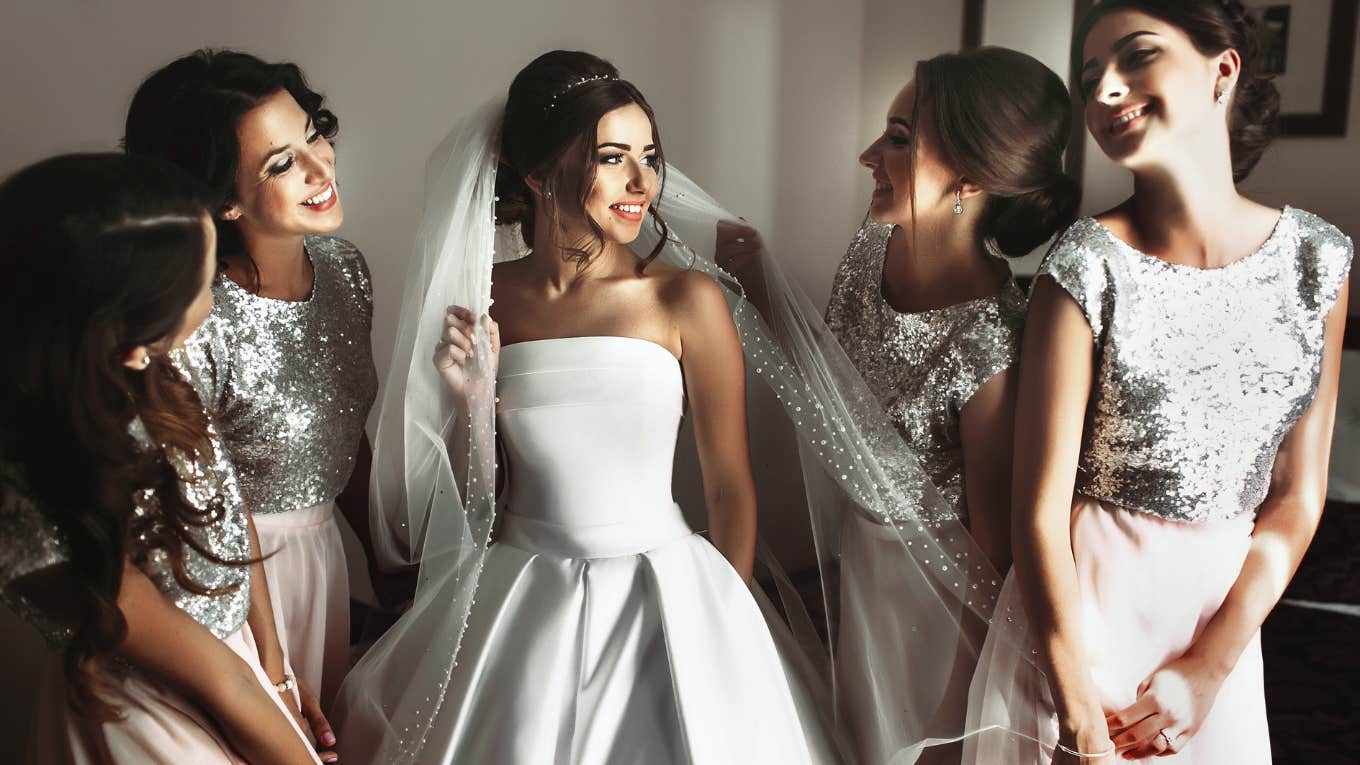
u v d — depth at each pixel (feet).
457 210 5.46
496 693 5.25
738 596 5.58
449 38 9.61
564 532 5.63
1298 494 4.87
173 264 3.84
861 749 5.95
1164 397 4.59
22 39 7.40
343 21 8.95
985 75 5.30
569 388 5.51
